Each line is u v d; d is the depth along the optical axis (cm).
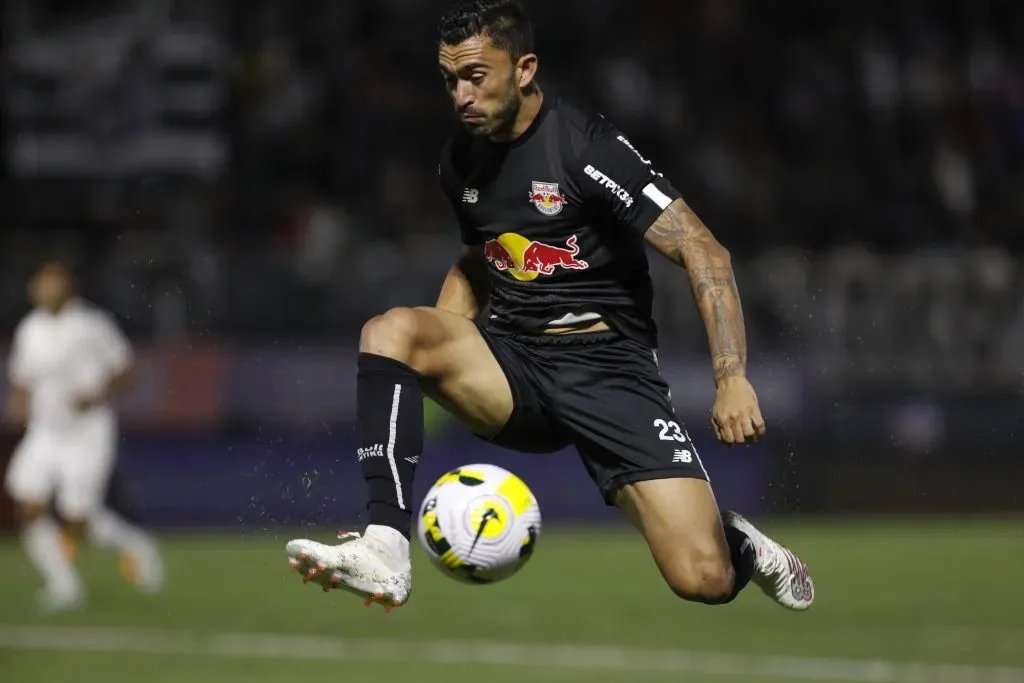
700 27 7738
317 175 6781
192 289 5378
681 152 7181
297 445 5406
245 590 4016
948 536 5412
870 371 5856
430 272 5525
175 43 6606
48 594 3844
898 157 7531
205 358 5369
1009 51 8181
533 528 1728
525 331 1833
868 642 3186
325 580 1481
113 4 6781
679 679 2727
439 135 7062
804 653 3030
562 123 1739
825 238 7112
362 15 7362
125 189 6372
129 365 4022
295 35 7225
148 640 3180
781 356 5781
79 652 3027
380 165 6875
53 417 3912
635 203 1709
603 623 3456
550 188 1738
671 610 3675
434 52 7319
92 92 6444
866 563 4638
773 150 7450
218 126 6712
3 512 5275
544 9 7500
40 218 6153
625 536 5431
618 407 1795
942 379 5938
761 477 5762
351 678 2714
